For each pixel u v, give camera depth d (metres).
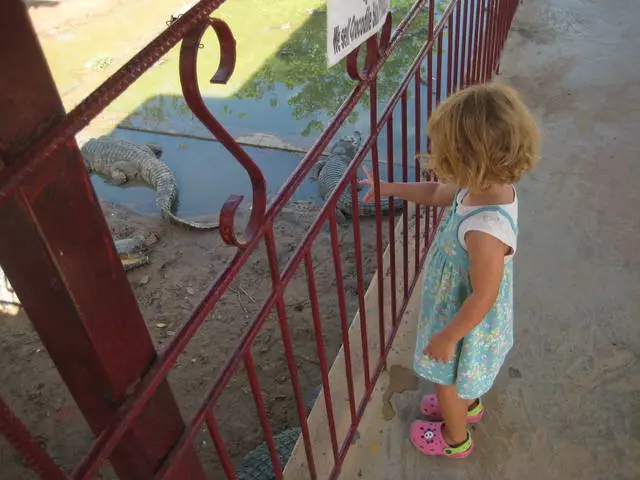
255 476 2.62
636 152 3.35
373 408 2.10
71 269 0.76
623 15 4.84
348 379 1.82
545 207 3.00
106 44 8.09
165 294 4.14
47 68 0.68
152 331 3.83
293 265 1.31
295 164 5.45
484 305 1.43
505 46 4.52
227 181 5.39
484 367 1.65
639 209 2.94
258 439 3.17
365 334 1.87
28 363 3.65
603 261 2.66
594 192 3.08
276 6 8.48
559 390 2.11
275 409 3.31
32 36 0.66
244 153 1.01
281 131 5.86
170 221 4.88
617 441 1.94
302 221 4.76
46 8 8.97
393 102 1.78
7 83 0.65
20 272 0.76
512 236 1.44
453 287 1.58
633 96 3.85
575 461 1.89
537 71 4.20
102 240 0.80
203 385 3.46
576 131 3.57
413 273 2.63
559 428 1.99
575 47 4.45
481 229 1.40
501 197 1.46
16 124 0.67
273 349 3.65
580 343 2.28
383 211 4.88
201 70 6.95
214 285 1.04
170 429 1.03
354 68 1.39
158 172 5.42
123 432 0.88
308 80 6.66
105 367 0.85
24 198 0.67
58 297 0.77
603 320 2.38
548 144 3.47
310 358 3.58
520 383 2.14
